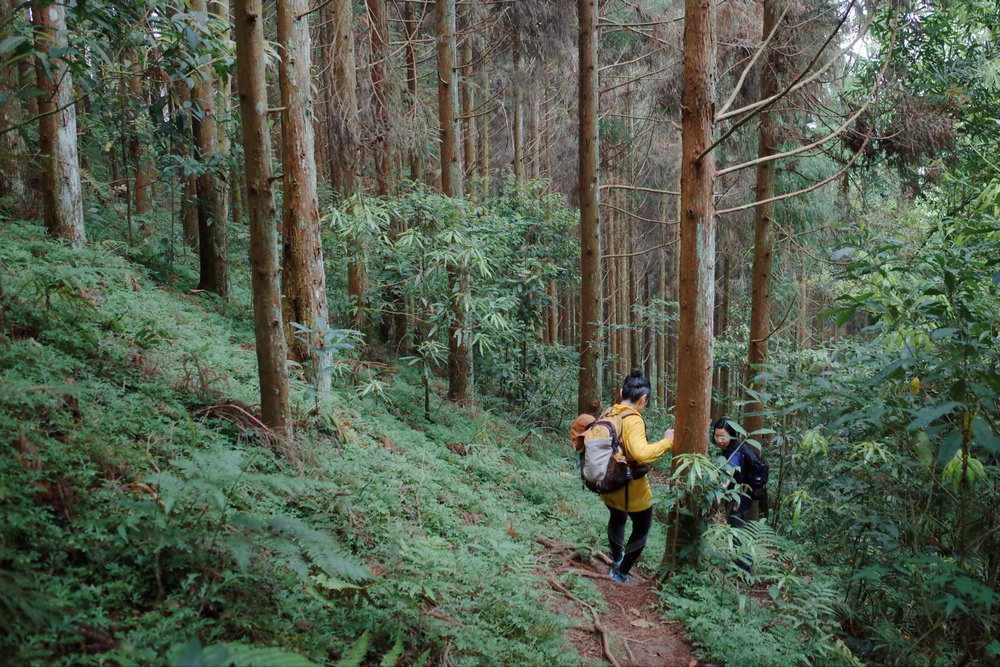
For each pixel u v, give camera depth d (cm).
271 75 1138
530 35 1194
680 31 1143
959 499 392
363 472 493
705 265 455
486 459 684
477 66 1492
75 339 472
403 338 998
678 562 462
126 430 386
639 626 406
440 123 944
